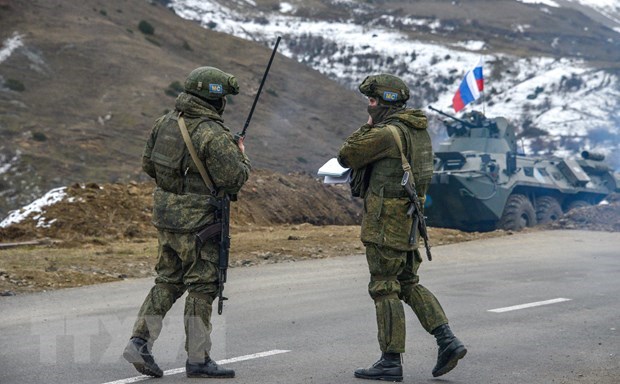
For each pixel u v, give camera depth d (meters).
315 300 16.41
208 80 10.03
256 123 124.19
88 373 10.23
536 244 27.91
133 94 117.38
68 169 89.81
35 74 116.94
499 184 40.34
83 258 21.91
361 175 10.34
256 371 10.53
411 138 10.27
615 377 10.63
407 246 10.10
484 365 11.18
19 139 94.56
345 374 10.45
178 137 9.93
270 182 41.50
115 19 149.50
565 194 44.97
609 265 22.27
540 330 13.59
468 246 27.19
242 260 22.52
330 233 29.75
